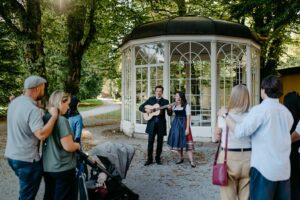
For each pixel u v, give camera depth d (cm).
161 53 1259
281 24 1242
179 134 834
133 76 1345
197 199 583
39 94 438
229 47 1293
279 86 368
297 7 1125
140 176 742
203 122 1261
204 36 1228
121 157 522
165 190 637
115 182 505
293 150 442
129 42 1353
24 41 1428
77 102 525
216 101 1250
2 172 782
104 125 1866
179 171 784
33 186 427
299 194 443
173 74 1261
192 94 1270
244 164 398
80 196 456
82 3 1483
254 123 361
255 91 1430
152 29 1262
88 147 1112
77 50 1622
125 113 1481
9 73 1784
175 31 1222
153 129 845
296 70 1678
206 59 1268
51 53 1761
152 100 864
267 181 359
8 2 1383
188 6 2094
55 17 1730
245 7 1296
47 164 422
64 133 416
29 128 415
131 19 1922
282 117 365
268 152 359
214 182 407
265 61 1925
